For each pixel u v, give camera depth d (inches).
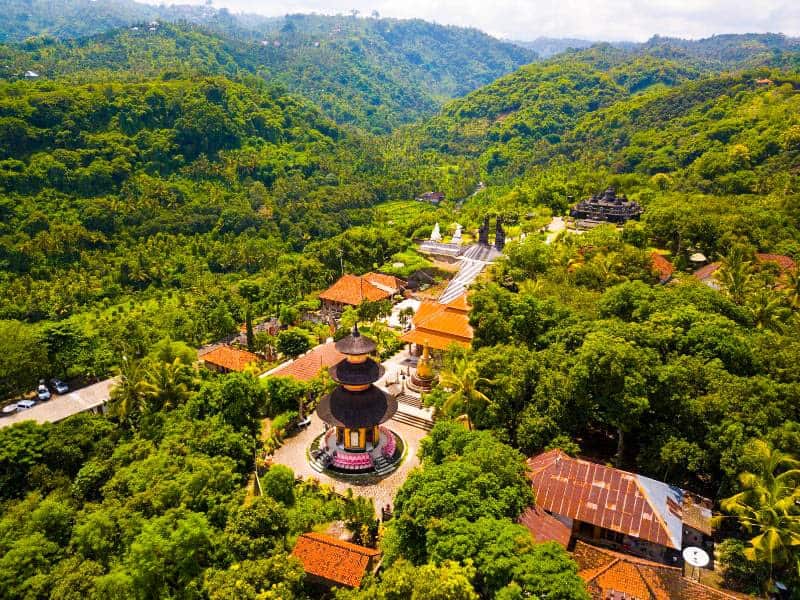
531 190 6737.2
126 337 3474.4
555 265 3489.2
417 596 1234.0
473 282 3503.9
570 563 1289.4
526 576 1245.7
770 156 6250.0
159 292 4965.6
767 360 1990.7
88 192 6038.4
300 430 2433.6
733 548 1526.8
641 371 1841.8
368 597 1341.0
